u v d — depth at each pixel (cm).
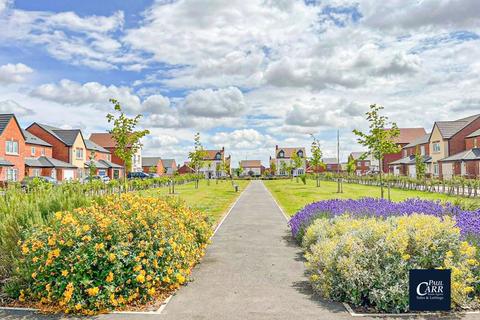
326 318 584
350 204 1331
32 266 649
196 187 4659
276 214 1925
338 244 702
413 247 662
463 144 5191
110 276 625
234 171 11906
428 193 3120
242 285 746
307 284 751
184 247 799
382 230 699
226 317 588
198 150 4922
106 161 6962
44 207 848
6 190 1068
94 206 805
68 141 5719
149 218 756
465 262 637
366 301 648
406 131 7888
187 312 610
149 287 661
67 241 647
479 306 622
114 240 673
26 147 4956
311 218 1173
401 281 618
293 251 1048
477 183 2544
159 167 9825
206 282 766
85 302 616
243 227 1483
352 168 7319
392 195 2944
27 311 623
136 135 2375
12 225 740
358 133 2444
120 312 614
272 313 603
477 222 855
